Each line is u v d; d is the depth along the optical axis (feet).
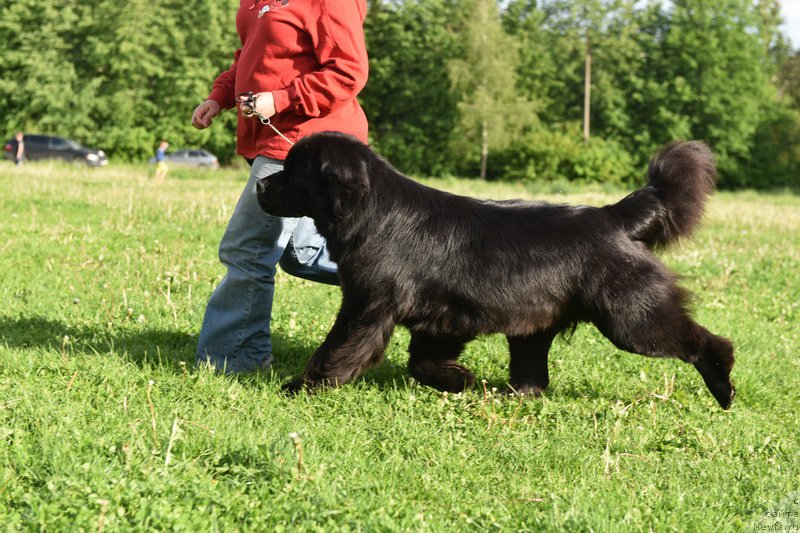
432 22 186.09
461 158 178.40
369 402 15.31
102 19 167.53
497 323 15.21
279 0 15.60
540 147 172.24
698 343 15.43
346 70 15.37
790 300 30.50
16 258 28.99
